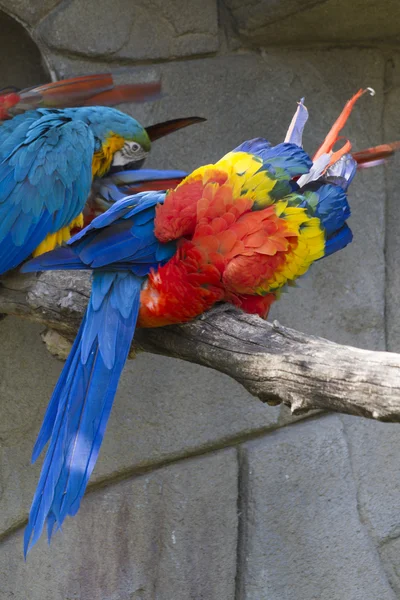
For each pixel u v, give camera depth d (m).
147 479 8.79
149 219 5.55
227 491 9.03
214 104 8.85
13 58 8.68
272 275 5.62
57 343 7.25
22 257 6.84
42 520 5.07
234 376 5.41
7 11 8.09
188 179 5.80
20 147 7.03
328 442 9.36
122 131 7.71
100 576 8.65
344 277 9.48
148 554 8.79
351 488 9.48
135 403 8.73
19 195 6.89
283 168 5.96
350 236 6.20
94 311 5.50
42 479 5.19
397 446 9.73
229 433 9.06
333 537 9.37
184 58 8.76
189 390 8.91
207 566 8.95
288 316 9.24
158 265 5.55
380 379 4.60
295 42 9.14
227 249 5.50
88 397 5.31
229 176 5.76
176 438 8.88
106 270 5.55
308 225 5.77
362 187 9.53
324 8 8.45
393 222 9.77
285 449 9.18
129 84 7.88
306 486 9.27
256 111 9.02
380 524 9.65
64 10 8.23
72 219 7.11
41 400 8.53
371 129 9.55
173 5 8.62
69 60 8.34
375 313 9.66
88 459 5.19
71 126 7.26
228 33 8.98
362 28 8.98
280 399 5.14
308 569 9.25
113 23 8.41
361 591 9.50
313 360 4.92
